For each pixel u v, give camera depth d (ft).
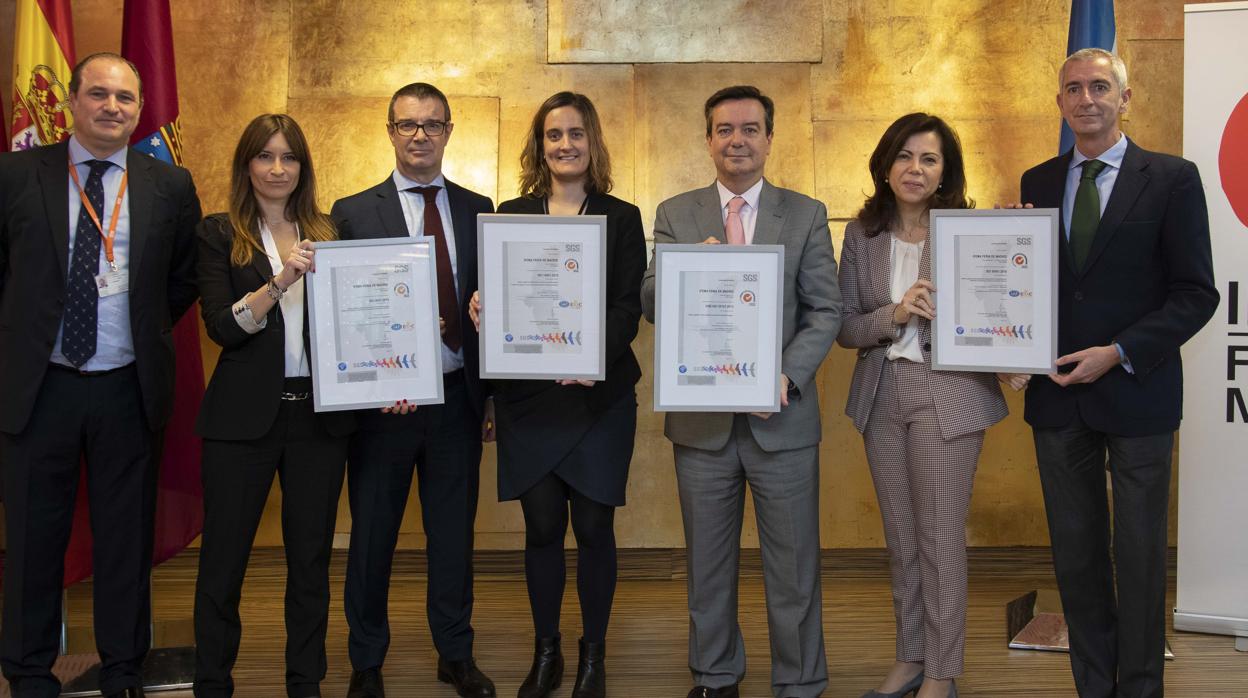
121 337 8.88
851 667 10.42
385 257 8.68
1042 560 13.89
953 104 14.12
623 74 14.19
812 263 8.96
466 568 9.73
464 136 14.16
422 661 10.68
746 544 14.38
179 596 13.00
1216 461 11.07
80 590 13.20
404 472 9.41
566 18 14.15
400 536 14.05
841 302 9.20
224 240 8.78
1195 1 13.88
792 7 14.11
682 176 14.15
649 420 14.33
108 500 9.02
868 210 9.41
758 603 12.62
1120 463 8.64
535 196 9.39
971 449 8.89
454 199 9.60
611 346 8.82
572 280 8.64
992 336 8.63
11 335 8.64
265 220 8.97
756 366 8.54
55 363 8.72
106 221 8.87
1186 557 11.27
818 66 14.19
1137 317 8.56
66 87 11.25
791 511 8.94
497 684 10.00
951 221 8.71
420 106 9.14
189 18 14.14
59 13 11.30
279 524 14.17
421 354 8.73
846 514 14.26
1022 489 14.19
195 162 14.12
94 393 8.79
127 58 11.63
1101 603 8.96
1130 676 8.74
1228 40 10.72
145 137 11.50
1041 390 8.93
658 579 14.03
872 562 14.01
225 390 8.63
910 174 8.86
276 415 8.58
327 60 14.17
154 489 9.36
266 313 8.45
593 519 9.18
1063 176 9.04
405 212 9.45
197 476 11.58
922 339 8.97
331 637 11.44
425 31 14.21
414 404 8.74
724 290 8.52
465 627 9.76
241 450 8.65
